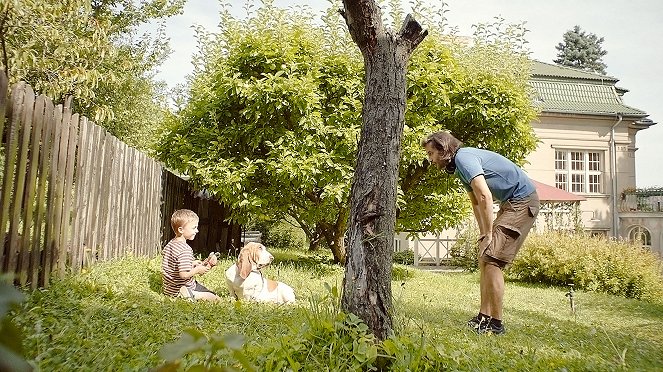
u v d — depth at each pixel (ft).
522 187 16.34
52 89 27.76
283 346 8.52
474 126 34.12
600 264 35.94
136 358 8.86
